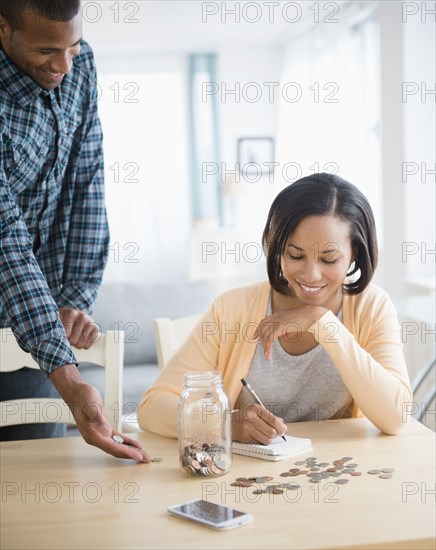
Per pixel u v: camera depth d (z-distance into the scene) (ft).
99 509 3.85
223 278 21.76
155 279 24.12
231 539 3.41
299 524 3.56
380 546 3.34
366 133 16.44
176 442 5.05
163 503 3.90
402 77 13.29
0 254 5.15
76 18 5.13
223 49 22.53
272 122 23.08
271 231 5.38
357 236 5.35
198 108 23.71
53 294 6.60
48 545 3.43
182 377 5.56
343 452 4.66
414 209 13.46
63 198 6.48
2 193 5.36
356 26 16.71
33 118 5.81
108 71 23.58
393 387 5.10
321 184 5.27
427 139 13.42
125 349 12.63
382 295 5.82
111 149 23.81
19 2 5.04
